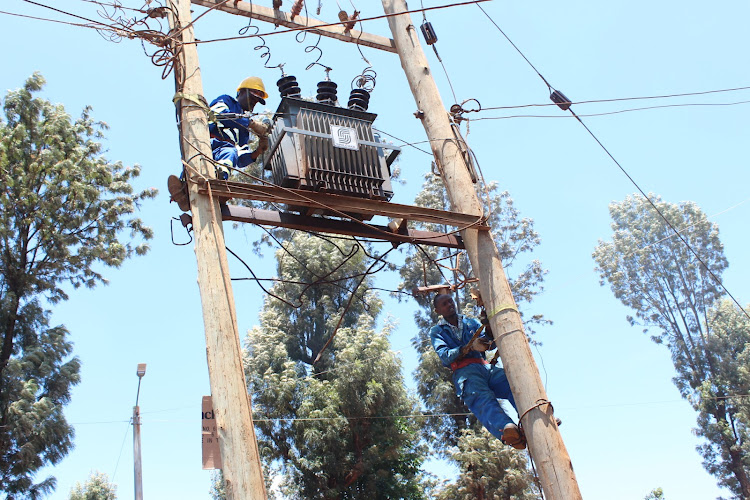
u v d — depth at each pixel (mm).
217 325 4973
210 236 5305
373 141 6641
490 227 6707
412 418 23125
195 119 5883
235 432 4648
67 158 21656
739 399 32500
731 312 36812
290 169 6125
